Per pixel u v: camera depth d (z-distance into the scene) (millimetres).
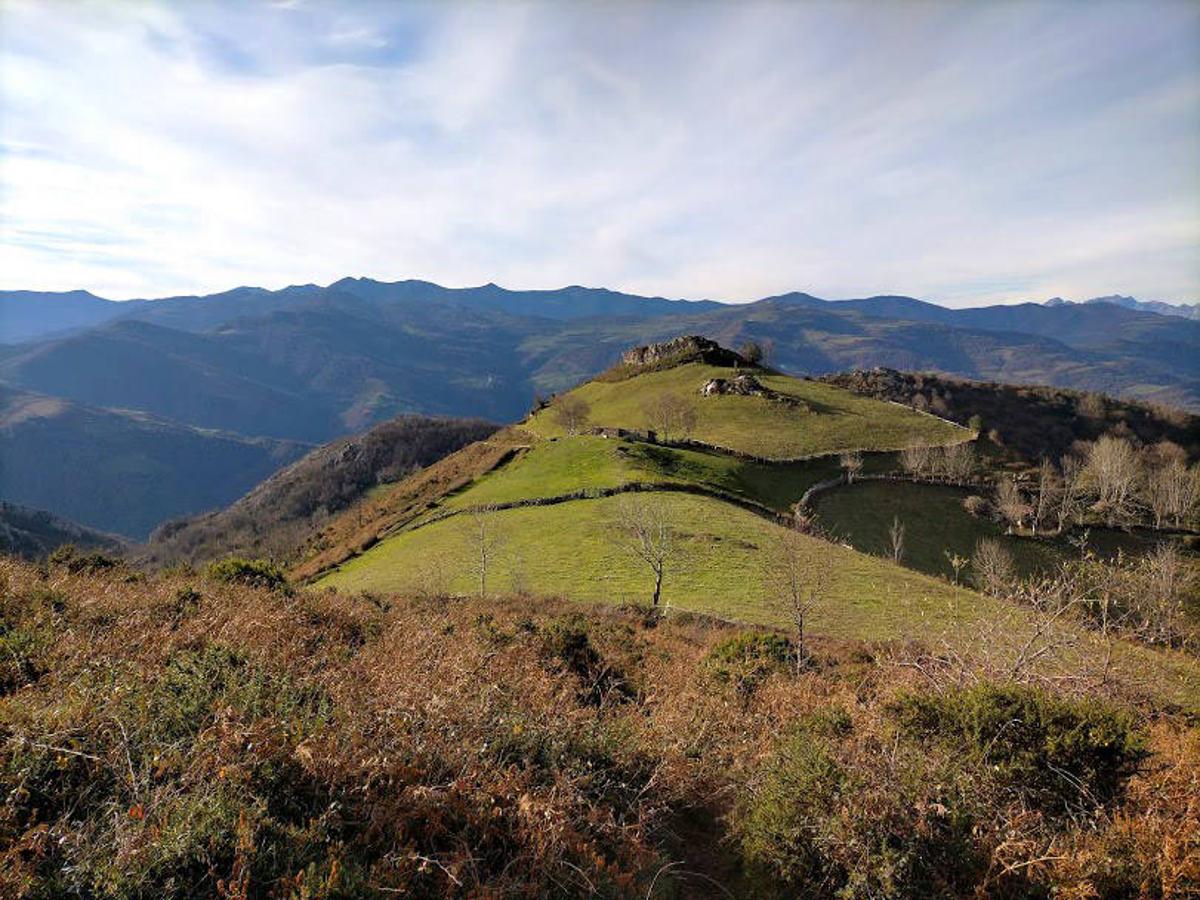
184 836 4219
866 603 27734
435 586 35219
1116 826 5285
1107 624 8422
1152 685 7762
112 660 7242
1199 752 6062
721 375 109125
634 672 13461
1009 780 5848
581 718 7926
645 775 7145
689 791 7273
